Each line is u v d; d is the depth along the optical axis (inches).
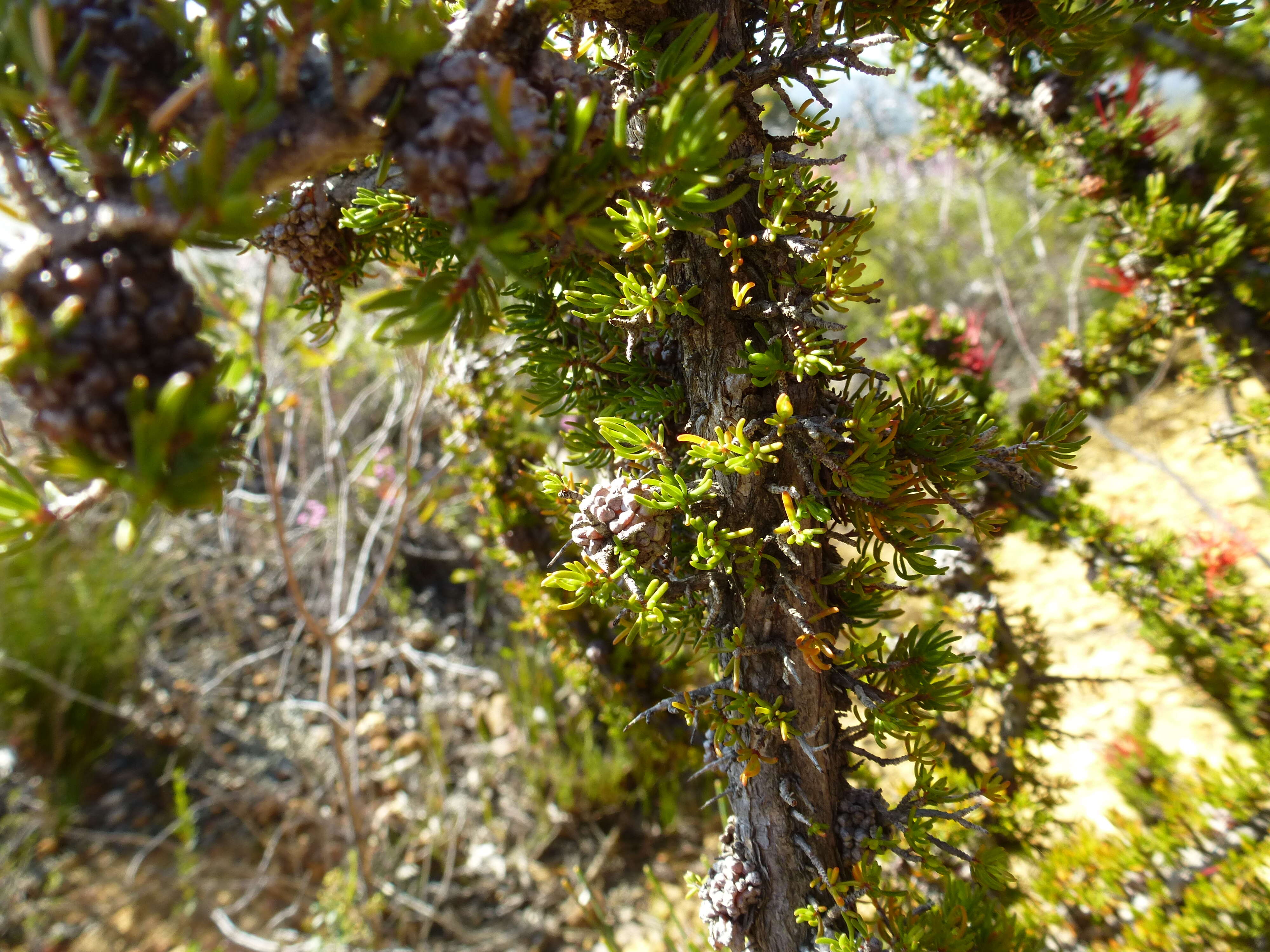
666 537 5.6
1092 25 5.7
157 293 3.6
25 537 3.6
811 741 6.2
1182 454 27.4
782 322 5.4
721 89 3.8
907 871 10.0
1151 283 11.4
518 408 12.4
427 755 22.0
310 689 24.4
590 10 5.2
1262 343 10.6
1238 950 8.9
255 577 27.1
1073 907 10.4
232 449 3.7
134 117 4.0
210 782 21.6
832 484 5.8
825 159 5.8
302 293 6.8
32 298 3.6
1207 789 10.5
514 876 19.2
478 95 3.8
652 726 12.9
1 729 20.9
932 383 6.0
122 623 24.4
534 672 22.5
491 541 16.1
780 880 6.5
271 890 19.1
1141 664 21.3
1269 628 13.2
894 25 5.8
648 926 17.6
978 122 12.8
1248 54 5.4
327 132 3.8
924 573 5.6
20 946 17.5
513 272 3.8
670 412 6.3
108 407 3.5
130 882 19.0
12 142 4.1
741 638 5.8
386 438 20.3
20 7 3.6
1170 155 11.1
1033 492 12.9
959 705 6.1
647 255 5.6
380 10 3.7
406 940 17.6
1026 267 35.1
